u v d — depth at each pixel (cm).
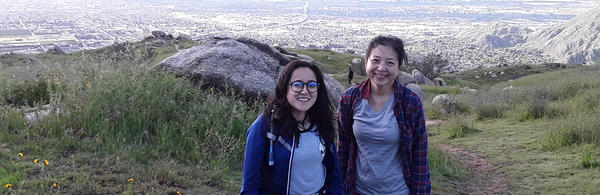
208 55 750
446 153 769
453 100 1453
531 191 571
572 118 862
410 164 295
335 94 909
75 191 371
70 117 539
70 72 668
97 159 450
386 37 290
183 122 579
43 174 398
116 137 515
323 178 269
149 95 590
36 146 456
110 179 412
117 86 578
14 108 578
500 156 776
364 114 298
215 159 521
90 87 576
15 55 3594
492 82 4759
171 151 514
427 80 2798
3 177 374
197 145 523
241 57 778
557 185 576
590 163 640
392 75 286
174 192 412
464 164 734
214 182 458
